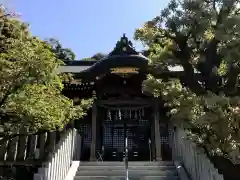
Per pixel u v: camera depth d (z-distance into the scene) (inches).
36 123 336.2
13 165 427.8
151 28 360.2
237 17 289.7
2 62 285.3
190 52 348.2
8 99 304.2
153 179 408.8
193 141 366.3
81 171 443.5
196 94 328.8
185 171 424.5
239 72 314.8
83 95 670.5
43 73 291.4
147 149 689.0
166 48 357.7
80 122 693.3
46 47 340.2
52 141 457.1
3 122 333.4
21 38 312.5
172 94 356.5
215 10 320.5
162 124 676.1
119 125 705.0
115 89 663.1
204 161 332.2
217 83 325.7
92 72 641.6
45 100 337.7
